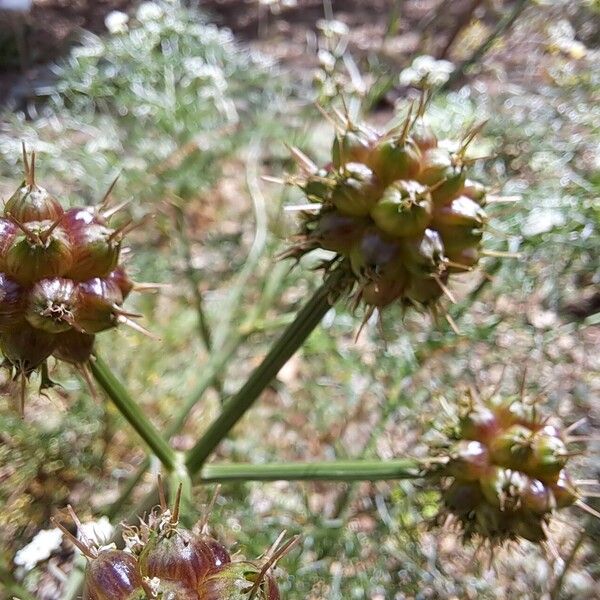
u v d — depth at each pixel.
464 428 0.05
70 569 0.06
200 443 0.05
